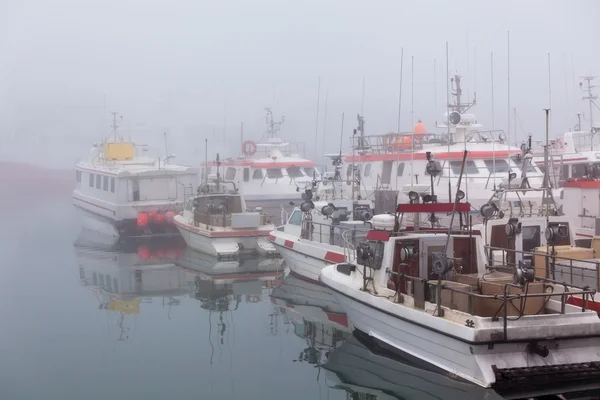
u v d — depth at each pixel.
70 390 8.89
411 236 9.91
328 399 8.45
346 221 14.79
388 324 9.73
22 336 11.48
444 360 8.55
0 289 15.33
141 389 8.91
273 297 14.37
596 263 9.21
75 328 12.01
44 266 18.25
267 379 9.25
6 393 8.79
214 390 8.86
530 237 11.38
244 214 18.77
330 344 10.85
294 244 15.88
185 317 12.75
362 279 10.92
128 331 11.77
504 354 7.96
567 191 13.86
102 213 26.34
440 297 8.58
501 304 8.59
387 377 9.19
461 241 9.99
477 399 7.91
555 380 8.01
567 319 8.15
